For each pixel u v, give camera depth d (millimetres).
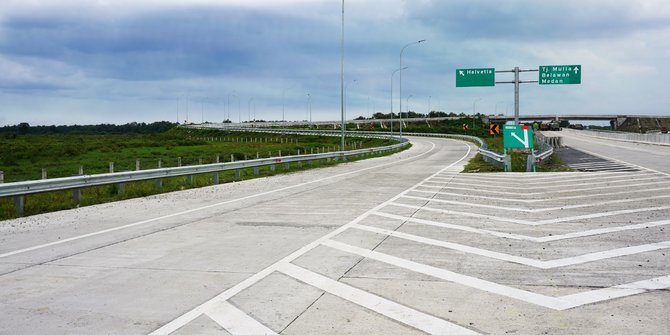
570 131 126312
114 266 7828
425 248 8812
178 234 10508
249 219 12414
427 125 151750
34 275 7359
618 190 17219
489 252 8445
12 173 29516
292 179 24891
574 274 7008
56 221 12641
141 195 18234
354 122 148750
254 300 6082
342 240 9617
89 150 58531
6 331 5172
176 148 67125
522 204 14297
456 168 30562
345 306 5832
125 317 5559
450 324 5234
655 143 60406
